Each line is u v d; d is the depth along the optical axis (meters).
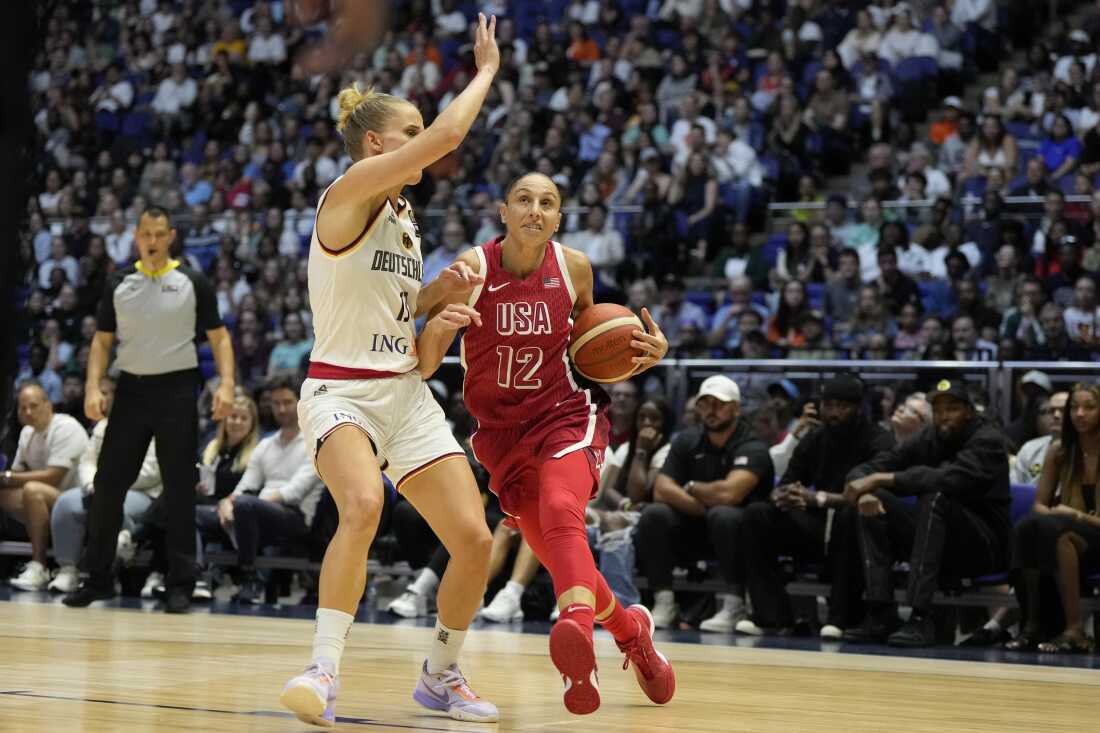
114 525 8.55
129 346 8.33
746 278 14.16
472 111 3.59
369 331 3.80
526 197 4.07
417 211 17.00
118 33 23.56
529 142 18.39
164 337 8.28
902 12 17.53
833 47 18.05
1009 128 16.00
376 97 3.92
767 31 18.59
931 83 17.08
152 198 20.00
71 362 15.74
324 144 19.31
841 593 8.45
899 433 9.32
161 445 8.35
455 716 3.74
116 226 18.91
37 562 10.59
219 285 17.31
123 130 21.88
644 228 15.61
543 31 20.08
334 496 3.64
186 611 8.50
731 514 8.70
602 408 4.28
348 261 3.75
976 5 17.84
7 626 6.78
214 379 14.57
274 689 4.30
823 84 17.03
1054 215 13.73
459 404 10.49
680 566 9.34
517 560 9.23
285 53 21.64
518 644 7.04
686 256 15.73
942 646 8.09
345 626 3.47
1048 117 15.71
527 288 4.15
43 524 10.61
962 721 4.01
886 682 5.44
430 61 20.62
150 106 22.17
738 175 16.28
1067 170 15.14
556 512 3.87
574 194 17.52
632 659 4.23
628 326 4.20
